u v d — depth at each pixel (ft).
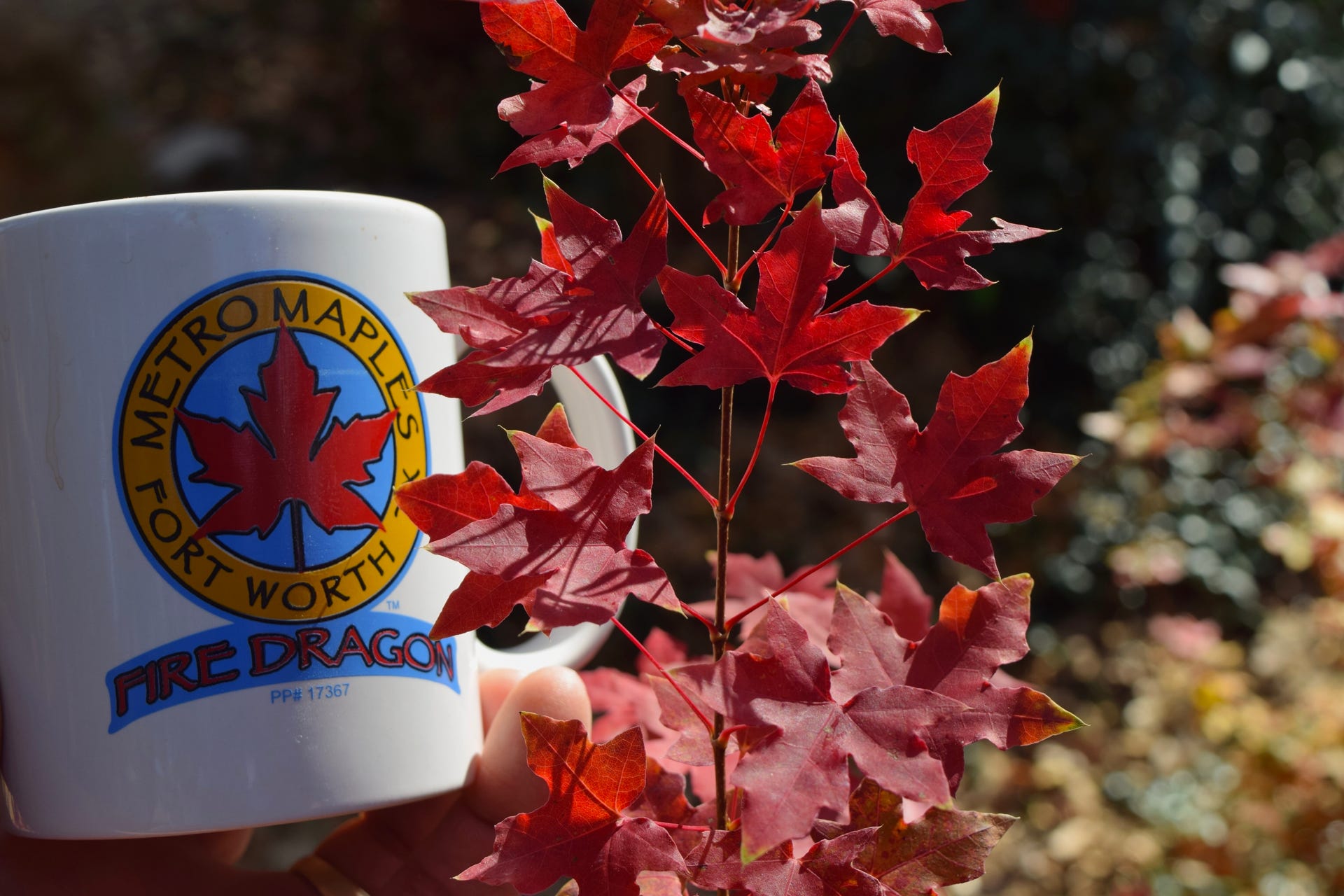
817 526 4.44
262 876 1.30
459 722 1.15
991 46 4.60
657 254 0.98
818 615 1.27
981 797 3.49
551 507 0.99
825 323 0.96
